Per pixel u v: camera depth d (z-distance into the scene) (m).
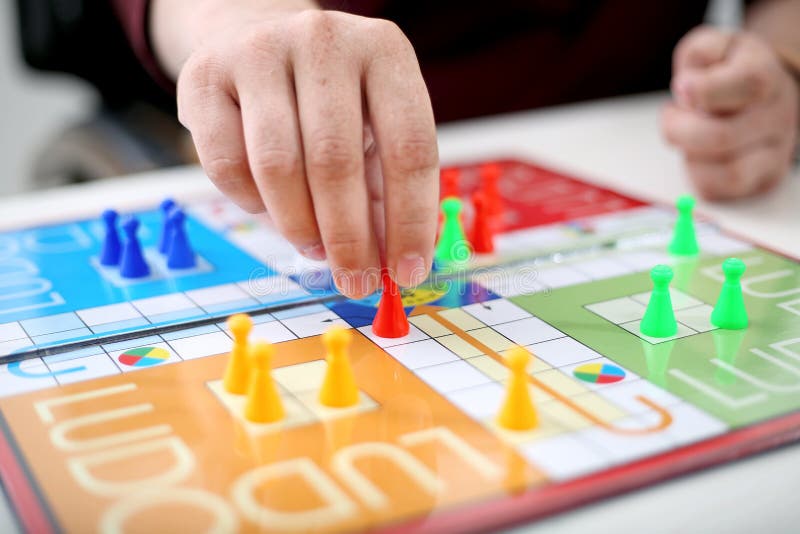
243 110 0.56
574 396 0.52
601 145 1.12
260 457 0.46
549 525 0.41
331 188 0.53
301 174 0.54
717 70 0.90
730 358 0.57
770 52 0.94
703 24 1.51
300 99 0.54
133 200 0.94
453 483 0.43
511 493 0.42
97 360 0.58
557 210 0.88
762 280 0.71
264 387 0.49
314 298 0.67
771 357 0.57
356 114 0.54
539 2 1.44
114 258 0.75
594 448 0.46
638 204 0.90
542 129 1.18
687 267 0.74
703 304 0.66
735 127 0.88
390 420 0.49
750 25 1.24
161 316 0.65
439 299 0.67
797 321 0.63
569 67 1.47
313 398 0.52
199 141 0.57
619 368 0.55
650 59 1.50
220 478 0.44
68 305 0.67
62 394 0.53
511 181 0.98
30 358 0.58
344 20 0.56
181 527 0.40
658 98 1.35
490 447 0.46
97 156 1.33
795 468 0.46
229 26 0.66
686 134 0.90
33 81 2.43
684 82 0.90
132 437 0.48
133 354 0.58
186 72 0.59
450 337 0.61
